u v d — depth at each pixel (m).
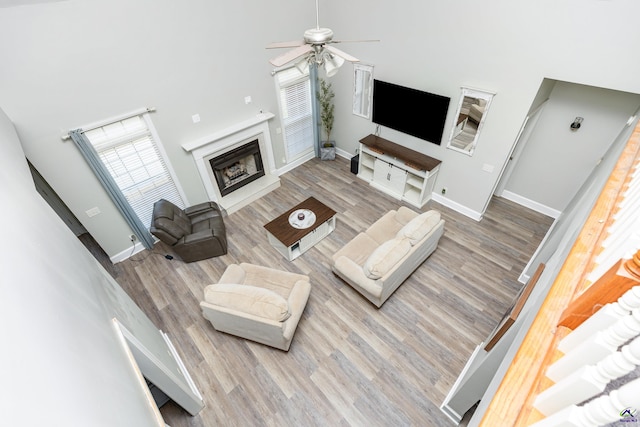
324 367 3.38
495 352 2.14
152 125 4.33
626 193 1.37
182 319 3.94
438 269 4.39
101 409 1.10
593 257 1.21
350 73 5.70
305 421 2.99
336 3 5.13
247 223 5.43
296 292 3.56
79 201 4.09
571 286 1.14
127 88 3.90
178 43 4.09
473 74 4.17
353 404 3.09
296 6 5.07
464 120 4.58
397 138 5.73
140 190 4.64
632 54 2.96
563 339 0.95
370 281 3.59
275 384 3.27
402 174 5.56
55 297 1.38
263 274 3.90
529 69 3.67
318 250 4.83
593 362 0.75
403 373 3.30
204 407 3.12
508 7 3.50
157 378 2.51
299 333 3.71
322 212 4.79
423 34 4.38
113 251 4.71
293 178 6.55
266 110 5.68
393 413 3.01
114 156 4.20
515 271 4.32
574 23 3.16
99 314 1.95
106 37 3.51
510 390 0.90
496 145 4.41
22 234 1.53
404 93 5.00
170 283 4.42
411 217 4.49
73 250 2.49
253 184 6.08
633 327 0.66
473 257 4.55
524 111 3.93
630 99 3.74
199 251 4.58
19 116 3.28
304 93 6.20
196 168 5.13
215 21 4.29
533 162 4.97
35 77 3.24
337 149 7.16
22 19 2.96
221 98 4.92
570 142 4.47
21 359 0.80
